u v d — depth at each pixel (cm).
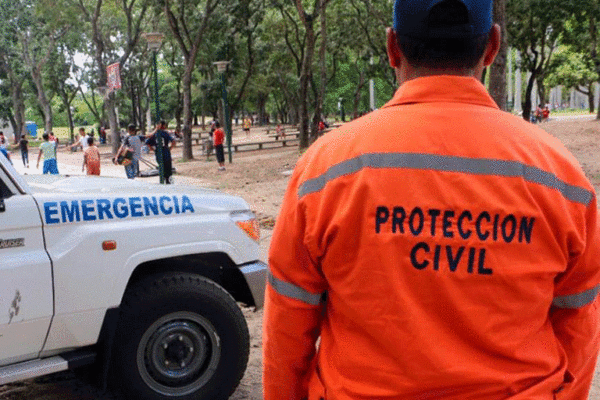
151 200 375
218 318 376
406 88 139
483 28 135
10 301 321
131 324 356
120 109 7225
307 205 137
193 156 3219
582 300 137
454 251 126
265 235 986
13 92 5806
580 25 3378
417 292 127
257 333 542
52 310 333
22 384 444
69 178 424
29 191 340
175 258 392
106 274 349
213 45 4275
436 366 126
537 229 128
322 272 140
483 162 128
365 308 130
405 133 132
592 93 6250
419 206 127
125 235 357
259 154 3134
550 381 132
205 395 375
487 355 128
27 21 4775
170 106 7894
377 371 130
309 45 2770
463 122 132
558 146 138
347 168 133
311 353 149
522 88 8312
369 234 128
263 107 7962
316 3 2695
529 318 129
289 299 142
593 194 135
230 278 426
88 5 4228
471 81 137
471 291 126
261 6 3356
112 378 361
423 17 135
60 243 339
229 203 409
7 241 324
